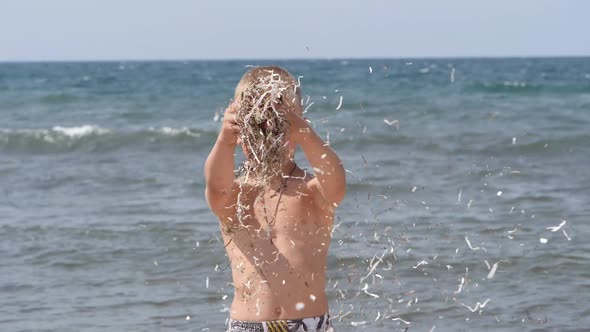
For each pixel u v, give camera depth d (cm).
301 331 373
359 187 1296
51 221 1143
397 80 6078
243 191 390
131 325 703
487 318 687
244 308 381
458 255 848
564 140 1856
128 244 986
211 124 2797
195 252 935
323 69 10362
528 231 973
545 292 757
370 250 825
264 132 363
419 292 738
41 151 2155
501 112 2727
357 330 649
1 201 1335
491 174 1446
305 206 384
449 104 3178
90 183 1510
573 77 7469
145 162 1855
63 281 844
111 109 3547
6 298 788
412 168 1546
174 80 7475
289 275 376
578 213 1089
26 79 8519
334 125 2317
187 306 750
